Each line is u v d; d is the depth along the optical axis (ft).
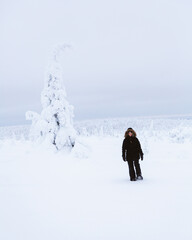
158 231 10.61
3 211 14.64
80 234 10.60
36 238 10.30
